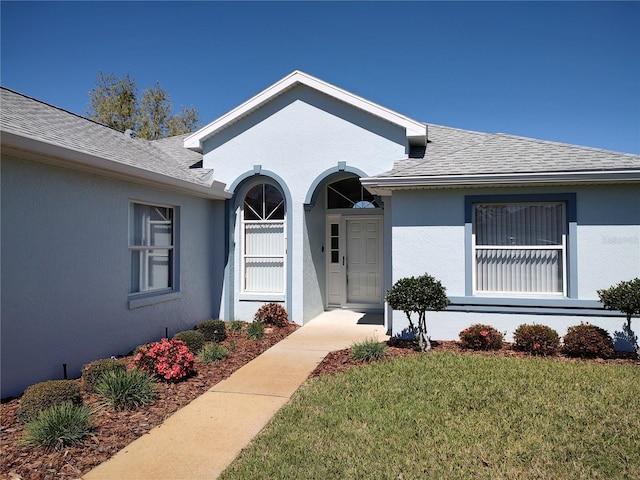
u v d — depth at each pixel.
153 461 3.90
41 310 5.93
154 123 31.89
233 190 10.76
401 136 9.84
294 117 10.51
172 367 6.05
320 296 11.91
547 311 7.95
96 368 5.67
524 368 6.34
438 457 3.86
